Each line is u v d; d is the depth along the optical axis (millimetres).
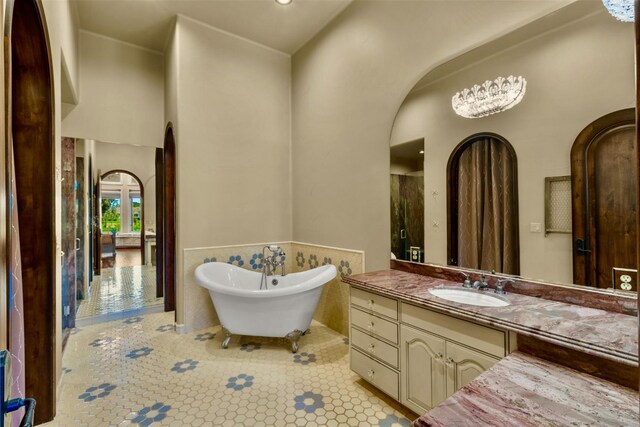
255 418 1831
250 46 3535
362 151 2811
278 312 2633
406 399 1783
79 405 1935
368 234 2750
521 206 1782
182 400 1994
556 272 1642
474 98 2014
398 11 2490
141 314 3600
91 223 4191
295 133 3738
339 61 3064
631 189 1402
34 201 1739
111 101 3508
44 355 1767
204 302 3209
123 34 3439
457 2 2102
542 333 1194
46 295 1772
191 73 3137
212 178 3262
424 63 2305
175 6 2951
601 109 1492
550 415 841
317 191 3361
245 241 3473
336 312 3107
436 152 2227
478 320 1405
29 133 1726
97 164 4031
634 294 1382
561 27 1623
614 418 828
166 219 3725
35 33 1590
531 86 1742
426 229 2285
